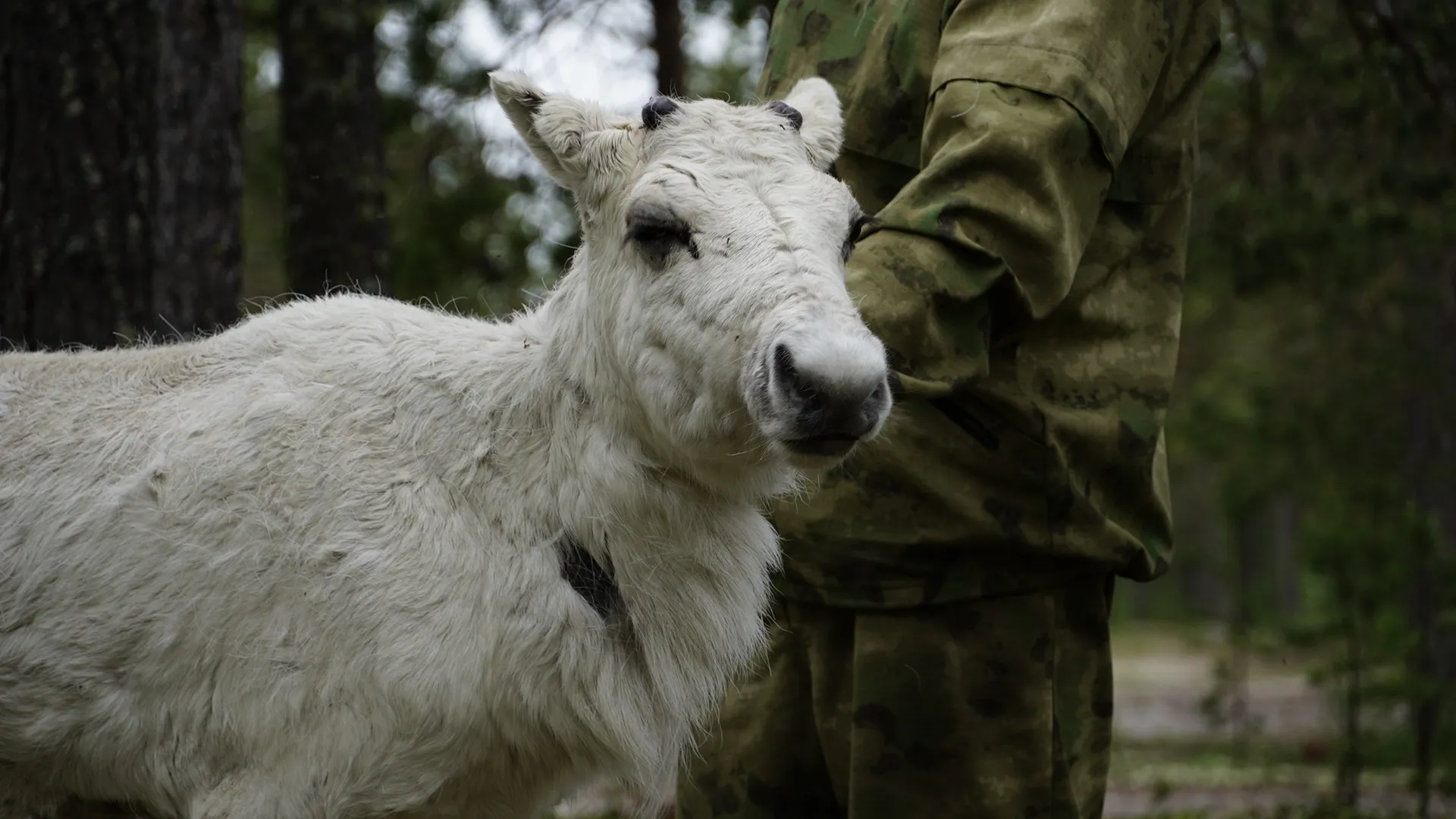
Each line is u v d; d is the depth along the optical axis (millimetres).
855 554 3203
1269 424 10289
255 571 2756
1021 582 3260
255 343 3094
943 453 3152
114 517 2844
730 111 2875
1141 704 15727
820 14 3662
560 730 2830
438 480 2875
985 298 3002
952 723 3254
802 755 3549
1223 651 19438
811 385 2434
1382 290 9164
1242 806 8211
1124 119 3125
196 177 4973
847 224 2770
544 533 2885
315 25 6016
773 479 2961
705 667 2986
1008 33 3109
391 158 8578
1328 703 11180
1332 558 8516
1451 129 7016
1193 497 24891
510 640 2773
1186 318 12047
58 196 4746
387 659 2689
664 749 2979
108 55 4801
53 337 4730
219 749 2795
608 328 2887
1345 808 7785
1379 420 10203
